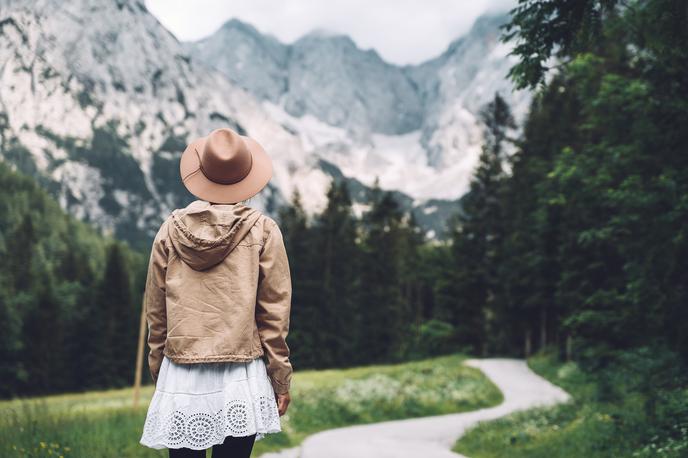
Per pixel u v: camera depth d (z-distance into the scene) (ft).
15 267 317.42
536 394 92.02
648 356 33.60
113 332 234.79
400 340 221.66
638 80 40.40
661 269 37.06
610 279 80.38
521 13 20.85
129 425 31.09
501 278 177.78
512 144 182.29
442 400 78.38
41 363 227.61
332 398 64.85
